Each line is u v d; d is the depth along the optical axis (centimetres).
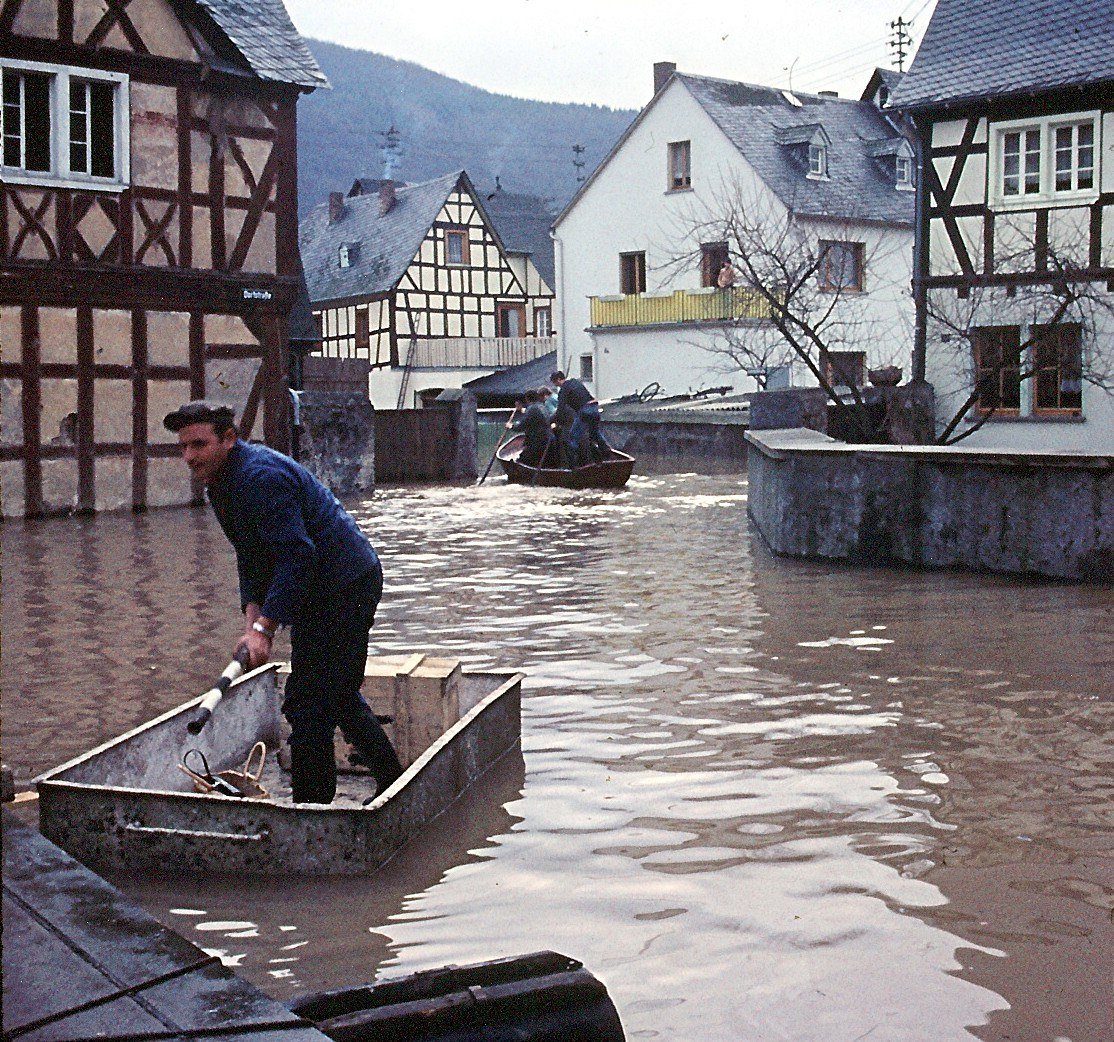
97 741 613
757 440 1434
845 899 414
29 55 1781
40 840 340
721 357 3988
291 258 2044
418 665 591
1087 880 430
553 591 1091
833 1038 321
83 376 1838
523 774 559
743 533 1527
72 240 1823
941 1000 342
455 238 5538
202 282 1948
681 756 584
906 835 475
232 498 494
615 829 485
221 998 251
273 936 390
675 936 386
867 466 1217
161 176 1911
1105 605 973
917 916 400
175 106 1920
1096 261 2375
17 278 1773
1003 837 473
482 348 5466
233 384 1991
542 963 285
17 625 933
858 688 716
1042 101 2406
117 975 260
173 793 445
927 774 553
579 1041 271
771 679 742
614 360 4325
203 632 906
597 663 794
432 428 2605
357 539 513
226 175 1973
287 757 589
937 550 1182
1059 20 2506
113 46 1850
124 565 1273
